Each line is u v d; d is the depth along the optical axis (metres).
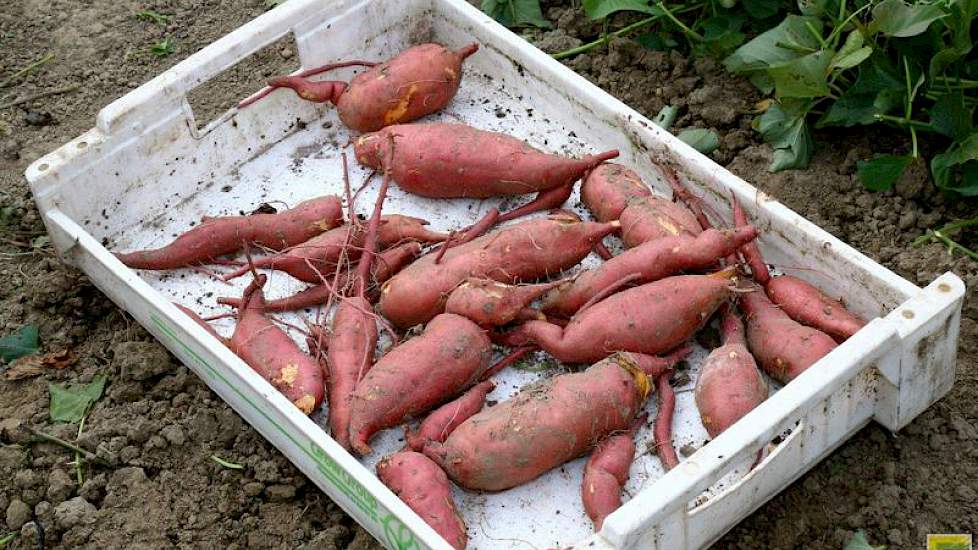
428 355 1.73
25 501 1.78
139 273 1.91
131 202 1.95
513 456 1.67
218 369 1.76
